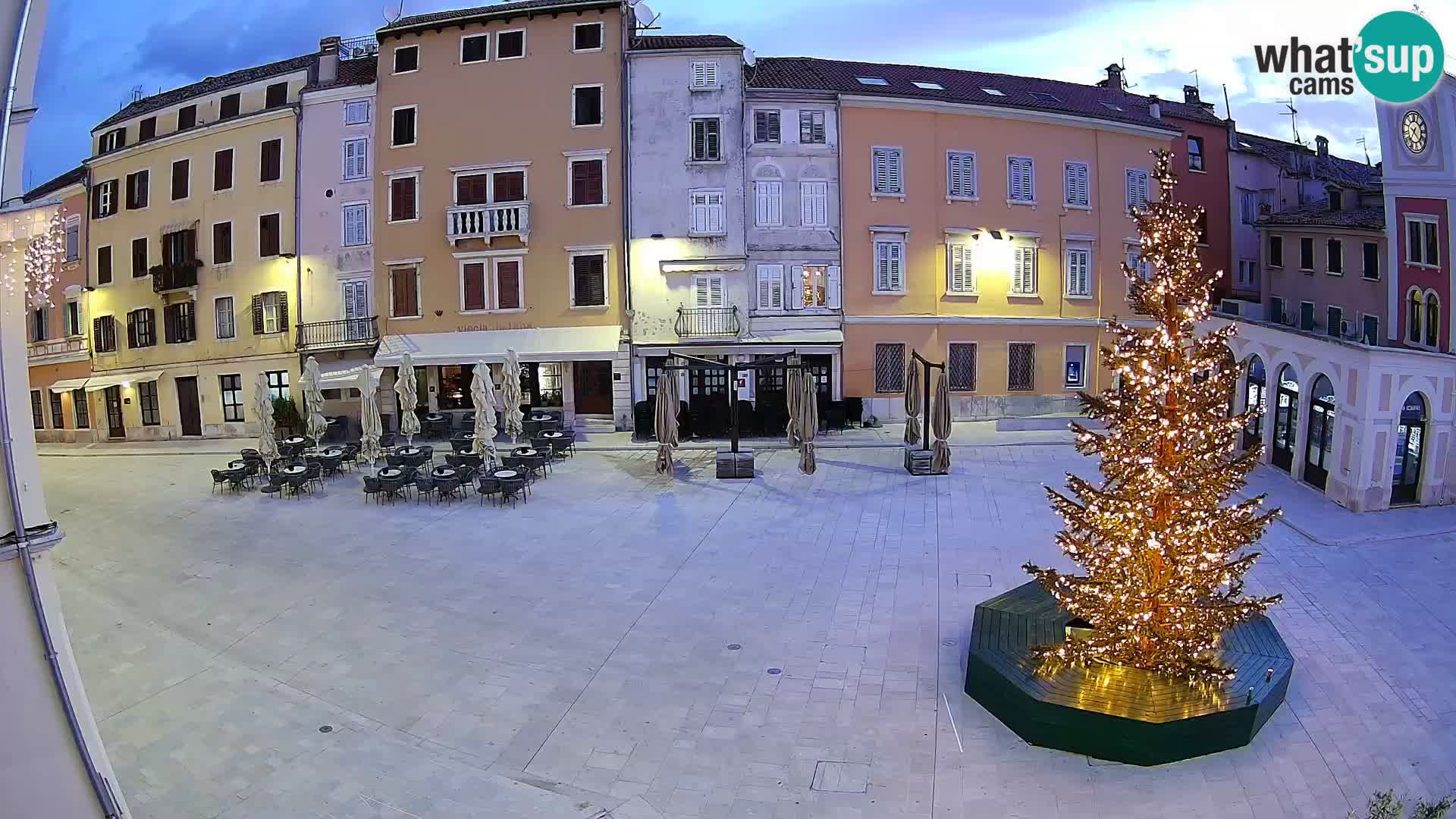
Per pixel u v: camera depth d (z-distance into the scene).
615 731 14.72
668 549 23.11
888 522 24.78
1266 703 14.32
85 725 9.34
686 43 37.91
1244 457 14.77
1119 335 14.78
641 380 37.97
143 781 13.20
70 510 28.36
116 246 43.69
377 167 39.06
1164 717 13.48
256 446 38.41
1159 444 14.35
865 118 38.16
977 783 13.20
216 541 24.56
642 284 37.72
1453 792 12.93
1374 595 19.39
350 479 30.62
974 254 39.47
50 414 45.78
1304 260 40.47
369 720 15.11
